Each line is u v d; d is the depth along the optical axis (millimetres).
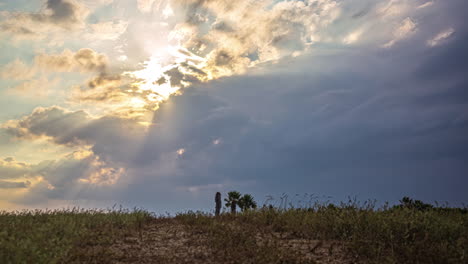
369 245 7906
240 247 8180
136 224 11398
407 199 11812
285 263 7195
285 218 11266
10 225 8977
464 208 10898
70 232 8859
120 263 7219
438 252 7199
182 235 9852
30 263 6289
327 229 9695
